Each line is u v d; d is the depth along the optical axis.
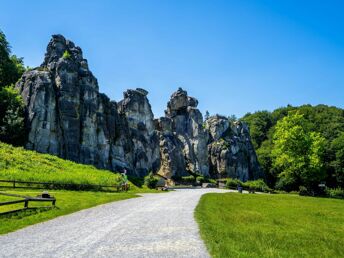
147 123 101.44
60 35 84.88
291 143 71.19
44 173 48.22
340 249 15.31
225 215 24.36
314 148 70.12
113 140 81.00
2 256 12.22
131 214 23.41
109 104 83.31
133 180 70.50
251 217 24.22
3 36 86.19
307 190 72.31
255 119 184.88
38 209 23.45
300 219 25.06
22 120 65.56
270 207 32.81
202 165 116.50
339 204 41.31
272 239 16.41
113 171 75.56
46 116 67.38
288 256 13.34
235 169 121.12
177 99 125.62
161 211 25.14
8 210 22.27
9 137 62.94
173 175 99.00
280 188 103.81
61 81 71.62
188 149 116.19
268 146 154.38
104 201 31.39
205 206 28.78
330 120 146.12
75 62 77.88
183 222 19.83
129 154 86.31
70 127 69.50
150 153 97.81
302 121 74.69
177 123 121.94
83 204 28.08
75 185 43.50
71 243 14.28
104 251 12.85
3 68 85.25
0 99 66.19
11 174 42.22
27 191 35.56
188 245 13.85
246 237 16.38
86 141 71.81
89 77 78.94
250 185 99.88
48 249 13.21
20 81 74.31
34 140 65.12
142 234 16.22
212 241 14.52
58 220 20.59
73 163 62.62
